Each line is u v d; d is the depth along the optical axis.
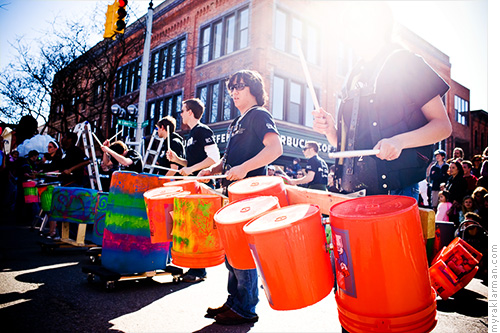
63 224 4.71
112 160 5.76
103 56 16.61
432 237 1.30
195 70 15.84
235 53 14.07
